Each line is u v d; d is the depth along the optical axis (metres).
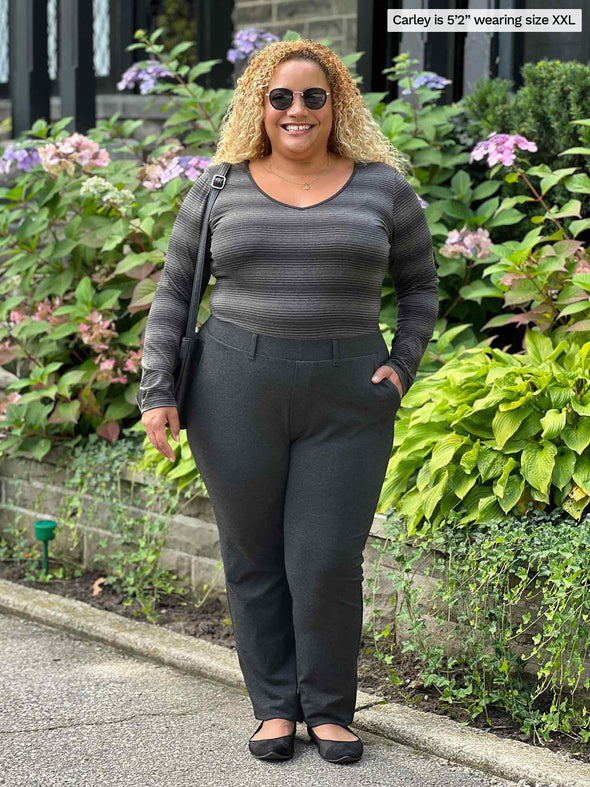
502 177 4.65
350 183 2.74
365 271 2.67
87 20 6.11
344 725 2.88
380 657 3.29
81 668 3.51
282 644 2.92
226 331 2.72
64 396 4.56
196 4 7.73
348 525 2.73
